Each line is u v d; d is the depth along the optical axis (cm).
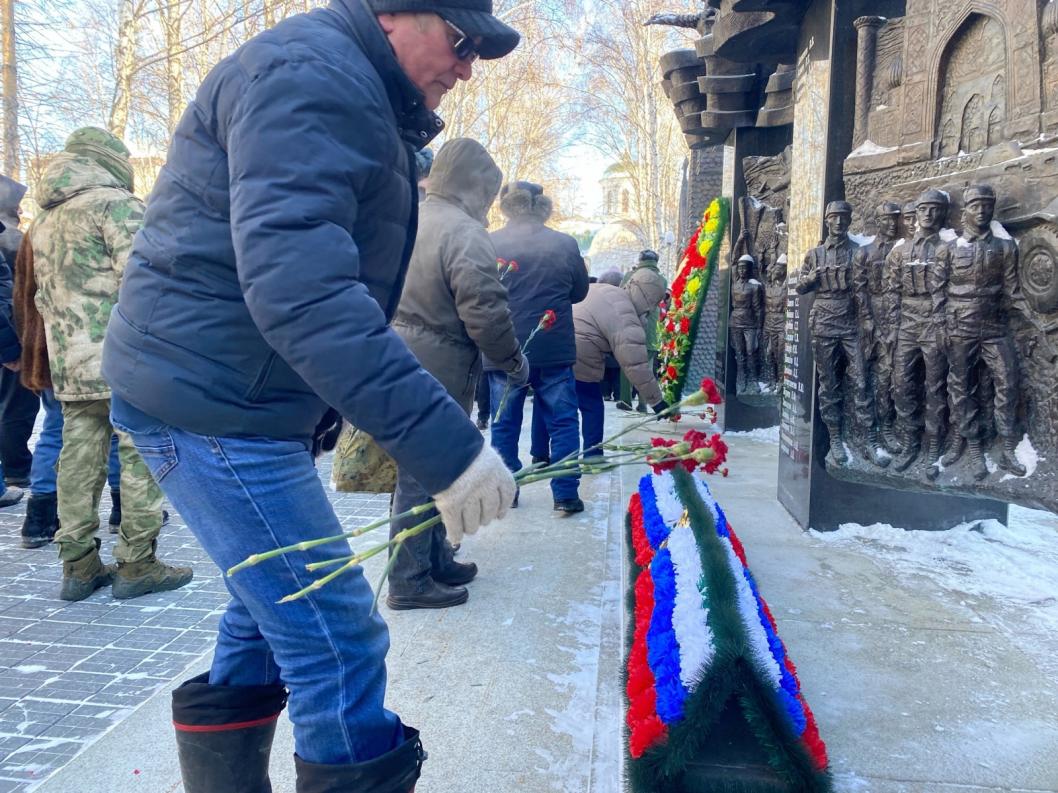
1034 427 290
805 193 445
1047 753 210
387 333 133
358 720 152
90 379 354
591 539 430
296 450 154
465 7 151
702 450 160
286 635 150
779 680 177
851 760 207
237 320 144
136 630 335
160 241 146
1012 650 273
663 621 201
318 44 140
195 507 150
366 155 141
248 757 171
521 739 228
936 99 338
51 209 359
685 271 923
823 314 383
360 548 432
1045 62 276
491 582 363
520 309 469
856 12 398
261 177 130
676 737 169
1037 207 276
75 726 254
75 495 367
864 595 325
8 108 1209
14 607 362
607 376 1066
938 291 318
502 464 143
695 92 899
